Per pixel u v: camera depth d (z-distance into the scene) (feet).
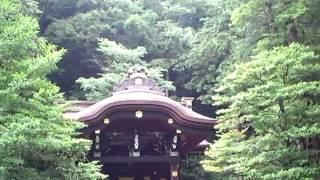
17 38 31.42
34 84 32.32
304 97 37.76
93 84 83.71
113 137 57.67
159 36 105.91
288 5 50.98
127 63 91.35
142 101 51.80
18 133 28.53
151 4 115.65
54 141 30.83
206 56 87.61
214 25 86.79
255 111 38.50
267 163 37.14
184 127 54.19
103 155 58.29
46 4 103.71
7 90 30.01
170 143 57.88
